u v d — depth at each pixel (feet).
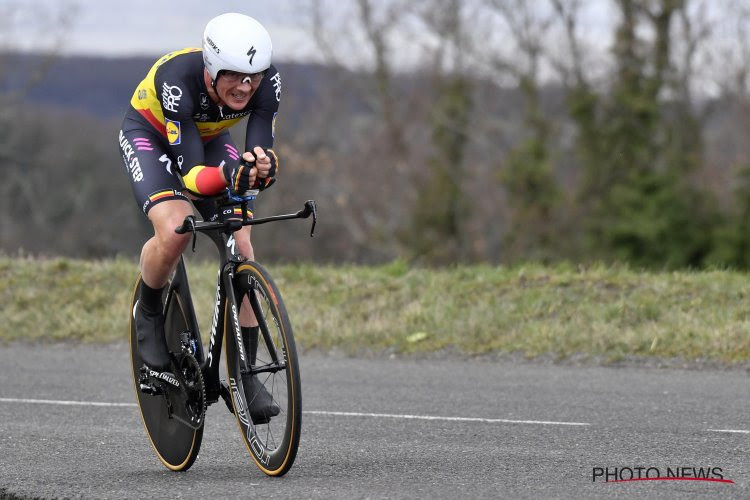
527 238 326.85
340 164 408.26
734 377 78.84
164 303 53.26
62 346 100.94
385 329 98.32
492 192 365.20
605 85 329.52
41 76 466.29
